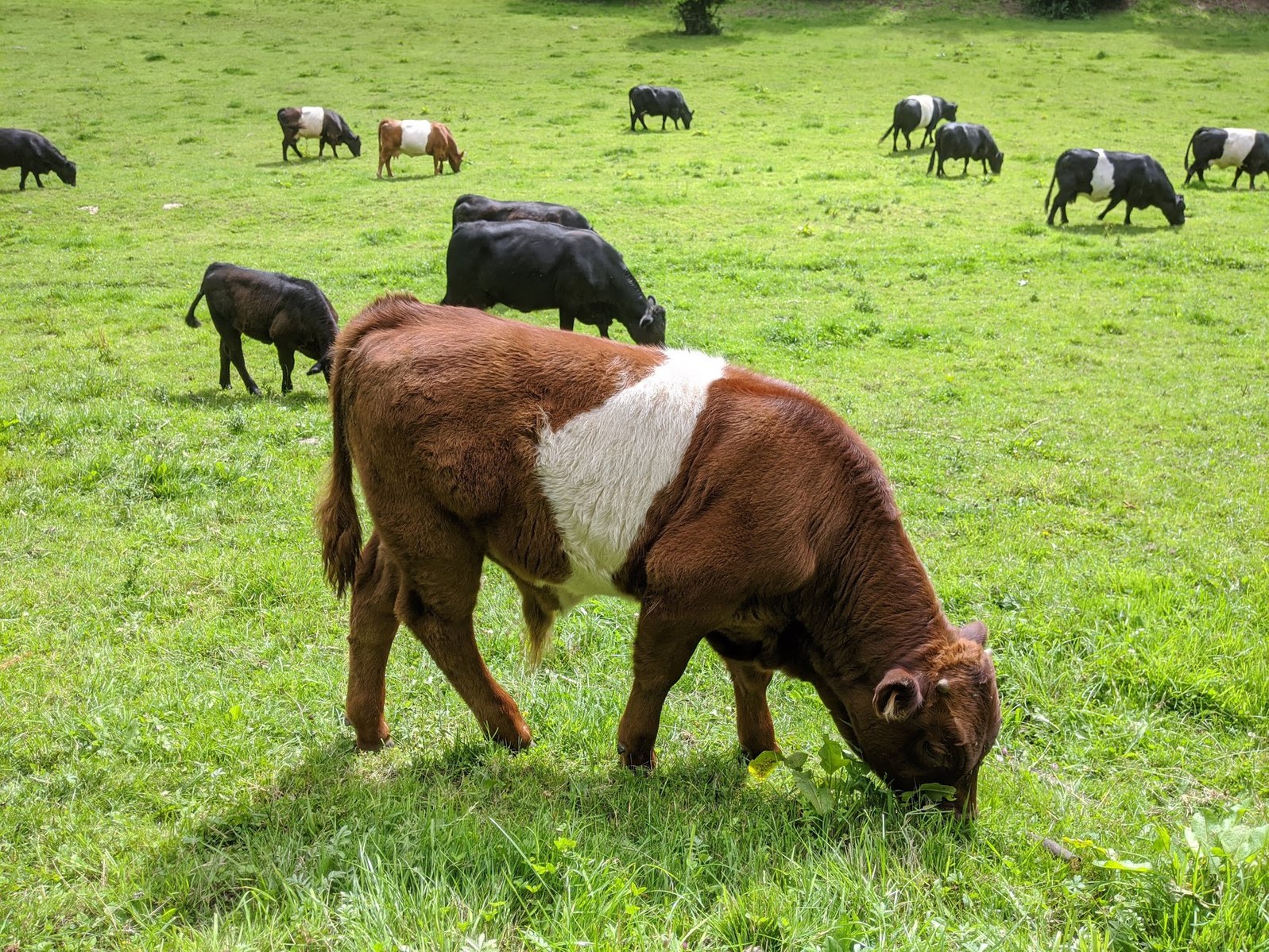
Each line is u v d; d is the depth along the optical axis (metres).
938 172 22.64
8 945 3.36
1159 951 3.29
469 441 4.22
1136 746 4.82
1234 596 6.21
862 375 11.14
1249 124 28.05
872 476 4.23
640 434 4.19
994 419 9.77
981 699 3.91
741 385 4.30
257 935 3.35
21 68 33.38
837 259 15.88
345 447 4.65
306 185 21.88
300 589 6.16
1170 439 9.27
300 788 4.32
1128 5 45.78
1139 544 7.14
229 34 40.03
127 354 11.80
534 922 3.40
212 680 5.13
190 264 15.97
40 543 6.63
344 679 5.24
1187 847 3.69
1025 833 4.01
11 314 13.30
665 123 28.08
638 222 18.25
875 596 4.15
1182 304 13.77
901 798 4.16
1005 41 41.19
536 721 4.91
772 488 4.07
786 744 4.84
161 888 3.64
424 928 3.31
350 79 33.91
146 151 25.05
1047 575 6.52
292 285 10.29
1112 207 18.55
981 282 14.85
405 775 4.41
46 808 4.10
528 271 11.20
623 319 11.57
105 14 41.94
